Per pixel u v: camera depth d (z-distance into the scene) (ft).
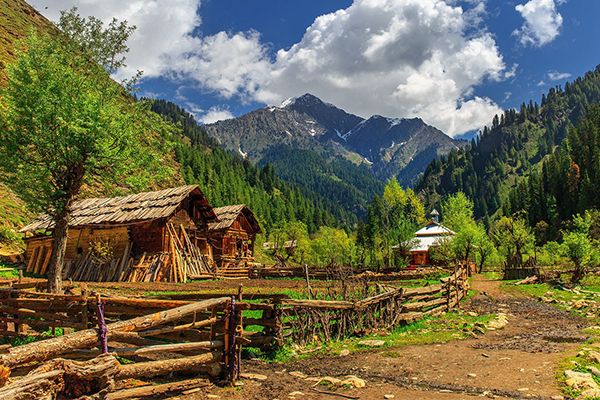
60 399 15.43
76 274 99.81
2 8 288.71
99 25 59.57
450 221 206.69
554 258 166.91
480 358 31.60
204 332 30.96
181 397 22.43
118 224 103.09
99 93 55.88
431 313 54.19
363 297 48.67
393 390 24.09
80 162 53.26
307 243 198.80
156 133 61.72
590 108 572.10
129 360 29.99
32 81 52.54
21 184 51.26
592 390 21.22
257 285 84.02
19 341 32.94
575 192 383.45
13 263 100.89
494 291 91.91
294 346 35.09
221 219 139.23
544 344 35.83
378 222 213.66
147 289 74.33
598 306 59.26
